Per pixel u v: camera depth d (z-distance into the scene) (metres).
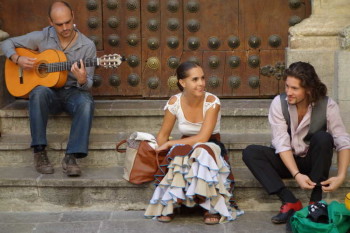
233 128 5.89
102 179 5.28
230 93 6.30
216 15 6.20
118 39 6.27
